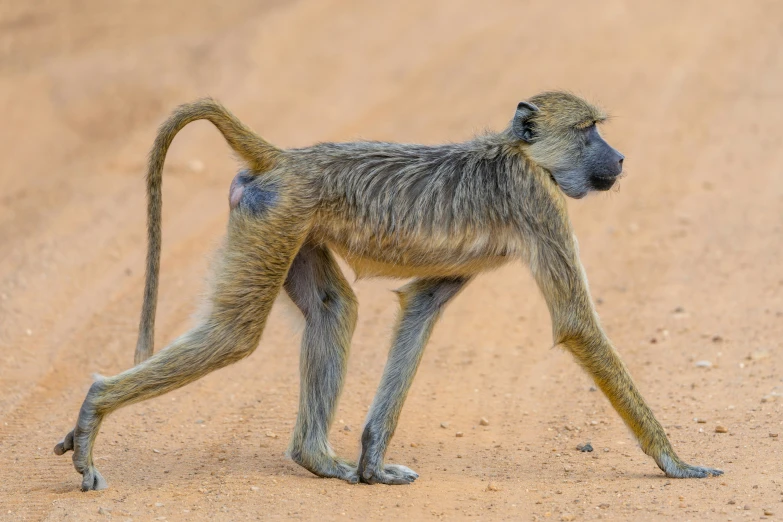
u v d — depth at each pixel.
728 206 24.12
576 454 12.87
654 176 26.30
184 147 28.45
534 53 37.12
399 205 11.72
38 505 10.84
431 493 11.27
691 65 35.31
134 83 32.44
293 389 15.58
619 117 30.52
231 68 34.56
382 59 36.66
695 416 14.01
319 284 12.18
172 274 20.47
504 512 10.61
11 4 40.88
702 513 10.40
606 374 11.79
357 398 15.25
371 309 19.41
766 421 13.55
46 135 28.67
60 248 21.39
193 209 24.12
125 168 26.61
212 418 14.35
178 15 40.84
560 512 10.56
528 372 16.34
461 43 38.50
